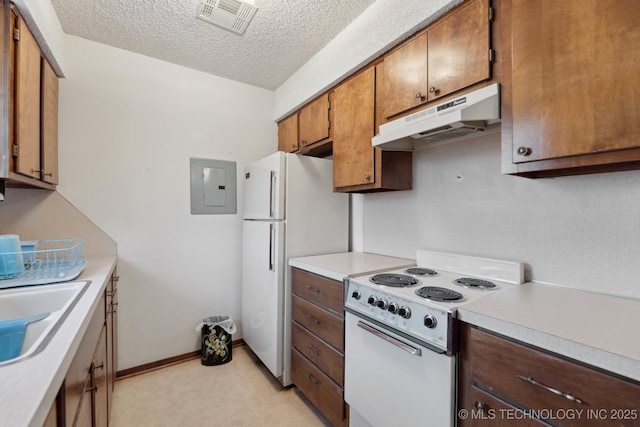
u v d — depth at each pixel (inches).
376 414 51.8
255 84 110.5
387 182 71.7
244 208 104.0
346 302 58.9
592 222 47.8
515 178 56.7
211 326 95.3
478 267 60.1
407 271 65.1
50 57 68.4
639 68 32.4
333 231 91.0
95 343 46.3
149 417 69.5
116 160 86.8
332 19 74.8
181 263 96.7
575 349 29.3
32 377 23.2
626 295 44.7
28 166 57.5
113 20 74.2
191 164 98.3
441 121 50.2
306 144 98.8
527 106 41.5
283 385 81.0
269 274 83.8
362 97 73.7
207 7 69.8
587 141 36.2
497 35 46.7
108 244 85.9
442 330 41.0
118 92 87.0
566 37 37.8
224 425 67.4
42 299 49.8
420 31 60.4
